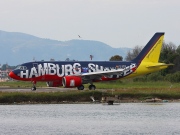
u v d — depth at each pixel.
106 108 180.25
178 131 134.50
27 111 170.62
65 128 138.38
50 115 162.25
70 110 174.12
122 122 149.00
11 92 199.88
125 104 193.00
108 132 132.62
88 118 156.62
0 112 168.38
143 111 172.75
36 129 136.75
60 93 198.88
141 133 131.62
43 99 194.50
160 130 135.75
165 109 177.50
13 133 130.88
